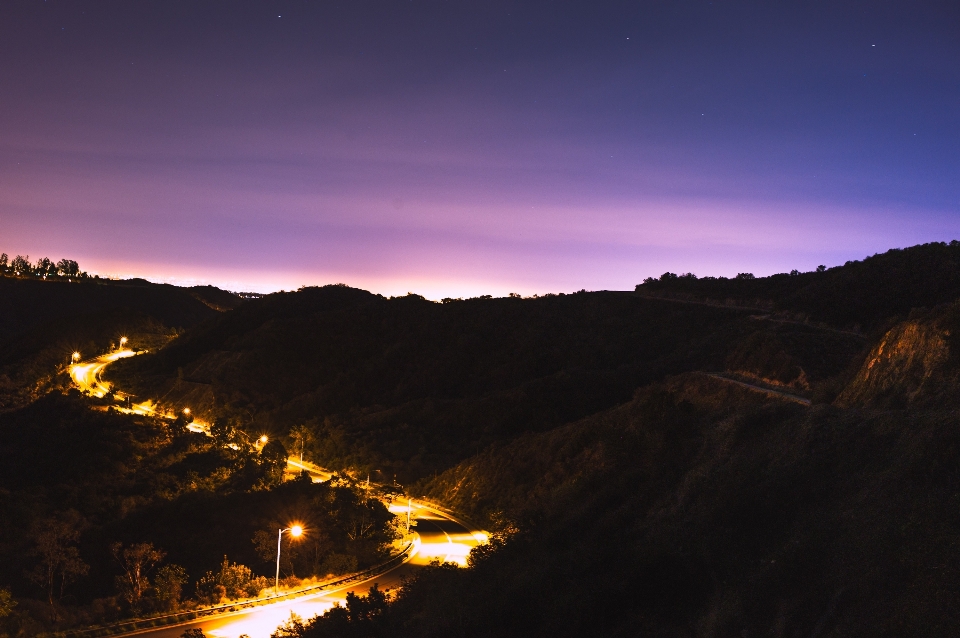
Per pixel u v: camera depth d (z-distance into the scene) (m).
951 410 18.38
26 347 120.44
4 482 60.06
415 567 42.09
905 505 16.11
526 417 74.19
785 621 15.48
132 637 30.38
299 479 56.97
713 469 23.09
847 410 21.78
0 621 30.20
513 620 20.98
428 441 75.00
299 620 27.94
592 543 23.33
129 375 107.38
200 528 46.28
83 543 43.53
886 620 13.76
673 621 17.97
